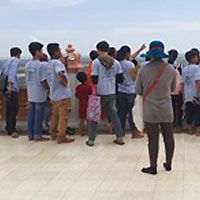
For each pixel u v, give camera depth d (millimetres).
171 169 5117
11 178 4984
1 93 8148
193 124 7832
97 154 6066
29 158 5977
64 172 5172
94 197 4188
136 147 6438
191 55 6977
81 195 4266
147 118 4875
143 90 4957
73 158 5879
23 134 7953
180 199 4020
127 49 6949
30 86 7074
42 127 7871
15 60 7340
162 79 4801
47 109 7676
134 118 5473
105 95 6559
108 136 7410
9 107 7535
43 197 4254
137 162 5531
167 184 4523
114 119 6664
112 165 5422
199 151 6016
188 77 6988
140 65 6555
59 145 6785
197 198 4035
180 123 7520
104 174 5016
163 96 4844
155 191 4297
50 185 4652
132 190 4363
